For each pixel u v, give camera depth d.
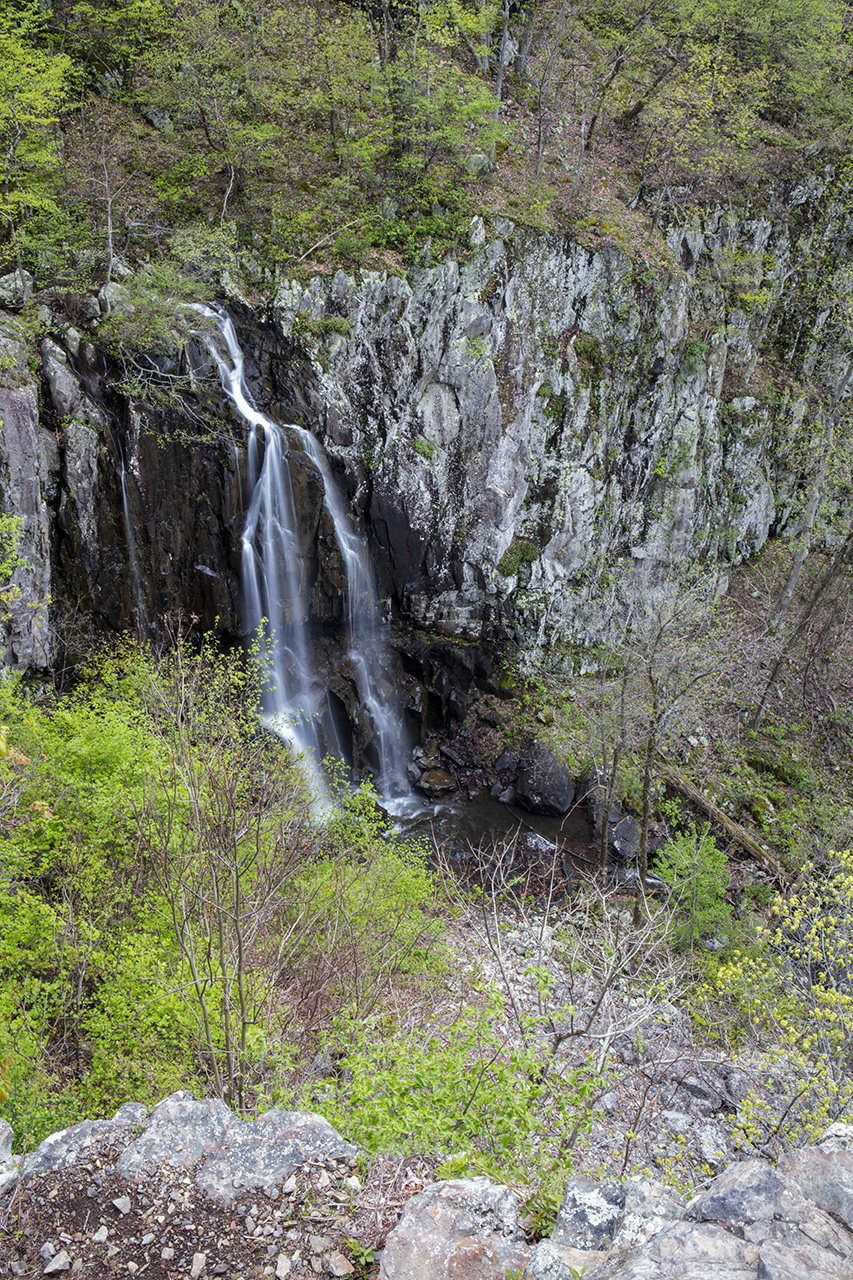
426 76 20.75
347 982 9.23
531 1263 3.77
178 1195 4.50
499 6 24.17
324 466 19.77
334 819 13.32
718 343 24.67
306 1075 7.76
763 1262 3.28
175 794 8.31
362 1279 4.05
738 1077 11.22
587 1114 6.56
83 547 16.05
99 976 9.04
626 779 19.19
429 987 10.73
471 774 21.09
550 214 22.08
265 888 7.89
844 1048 9.97
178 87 19.73
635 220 24.03
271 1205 4.45
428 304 20.16
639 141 26.02
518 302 21.17
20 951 8.37
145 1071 7.42
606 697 19.27
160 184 19.73
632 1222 3.98
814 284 28.20
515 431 21.59
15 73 16.20
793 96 28.23
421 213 20.52
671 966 11.18
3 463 14.36
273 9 22.02
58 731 11.48
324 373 19.27
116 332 16.36
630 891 17.45
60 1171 4.63
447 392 20.84
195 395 17.28
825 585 22.77
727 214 25.61
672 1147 9.80
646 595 24.95
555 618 23.47
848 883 10.87
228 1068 6.87
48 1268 4.10
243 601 18.62
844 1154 4.09
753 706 22.98
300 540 19.53
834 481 24.03
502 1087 5.91
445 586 22.44
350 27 21.94
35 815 9.55
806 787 21.33
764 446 27.03
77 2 19.88
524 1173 5.27
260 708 18.66
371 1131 5.17
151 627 17.53
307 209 20.09
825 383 28.11
